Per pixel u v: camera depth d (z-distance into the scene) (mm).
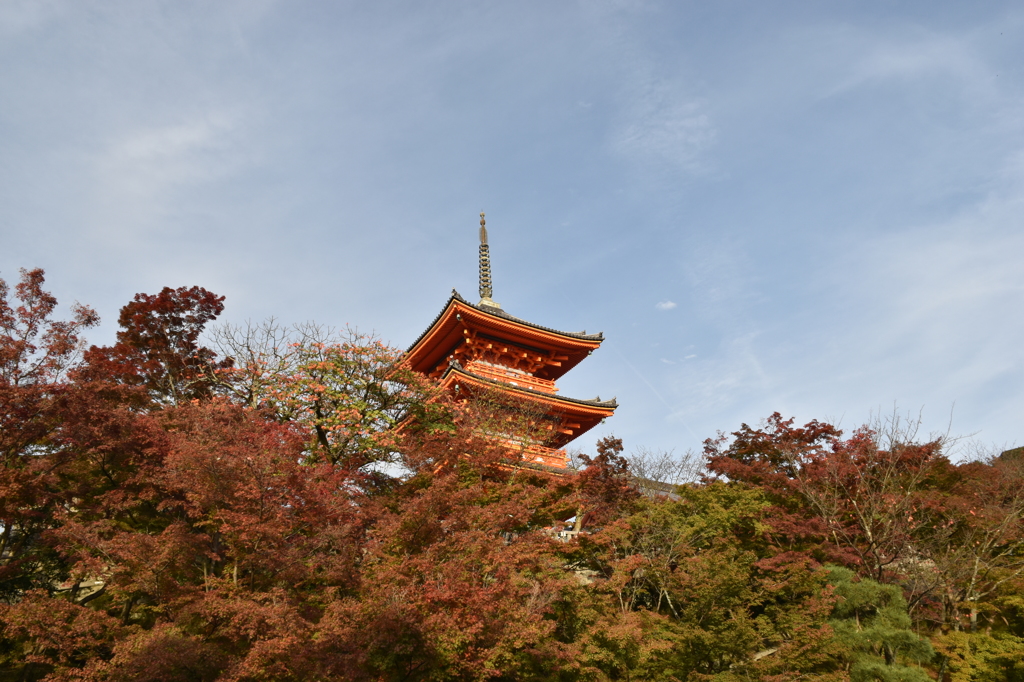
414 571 17047
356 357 30781
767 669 19781
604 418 43406
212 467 17453
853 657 20359
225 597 16578
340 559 17281
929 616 22625
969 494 25594
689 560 22266
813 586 21641
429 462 25578
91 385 21578
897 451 26312
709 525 25234
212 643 15930
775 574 23219
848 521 26359
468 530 19188
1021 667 19766
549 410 40500
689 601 22078
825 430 29609
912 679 18734
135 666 14414
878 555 23047
